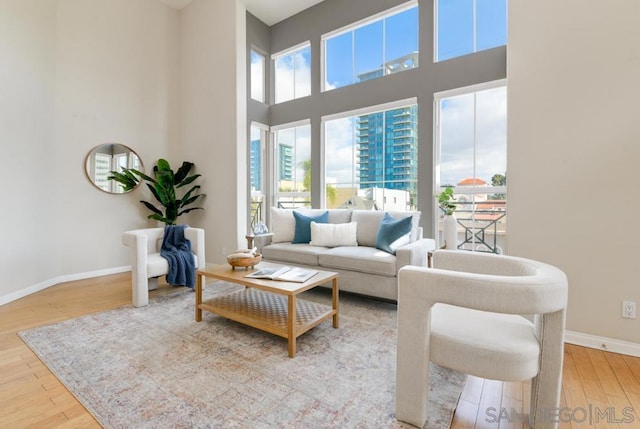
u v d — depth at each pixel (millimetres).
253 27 5008
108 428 1316
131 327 2350
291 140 5215
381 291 2762
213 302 2547
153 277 3207
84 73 3900
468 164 3609
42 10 3420
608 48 1980
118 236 4262
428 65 3752
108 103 4141
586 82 2043
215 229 4496
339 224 3514
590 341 2064
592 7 2020
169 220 4430
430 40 3729
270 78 5320
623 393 1566
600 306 2041
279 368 1782
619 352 1979
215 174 4477
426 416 1348
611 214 1995
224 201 4383
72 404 1474
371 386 1614
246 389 1584
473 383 1669
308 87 5016
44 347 2031
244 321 2170
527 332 1339
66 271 3762
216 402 1481
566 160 2113
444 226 3266
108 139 4141
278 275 2279
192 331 2283
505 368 1186
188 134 4793
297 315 2246
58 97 3646
